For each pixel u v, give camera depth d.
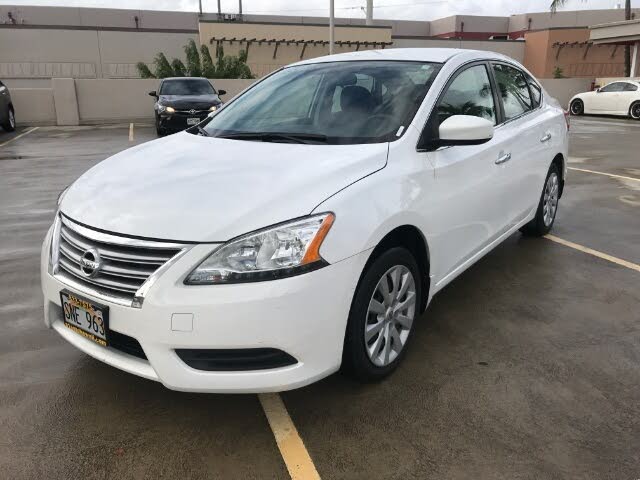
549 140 4.72
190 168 2.74
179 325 2.19
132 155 3.16
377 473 2.24
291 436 2.46
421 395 2.75
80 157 10.75
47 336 3.36
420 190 2.83
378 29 29.77
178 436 2.46
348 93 3.36
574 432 2.47
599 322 3.53
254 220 2.26
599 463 2.28
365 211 2.47
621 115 19.48
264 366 2.30
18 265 4.61
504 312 3.67
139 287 2.25
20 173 8.97
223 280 2.19
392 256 2.70
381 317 2.75
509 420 2.55
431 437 2.45
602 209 6.33
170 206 2.37
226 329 2.19
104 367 3.01
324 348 2.38
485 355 3.12
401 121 3.03
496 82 3.98
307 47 29.38
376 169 2.67
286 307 2.22
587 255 4.78
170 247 2.22
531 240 5.20
